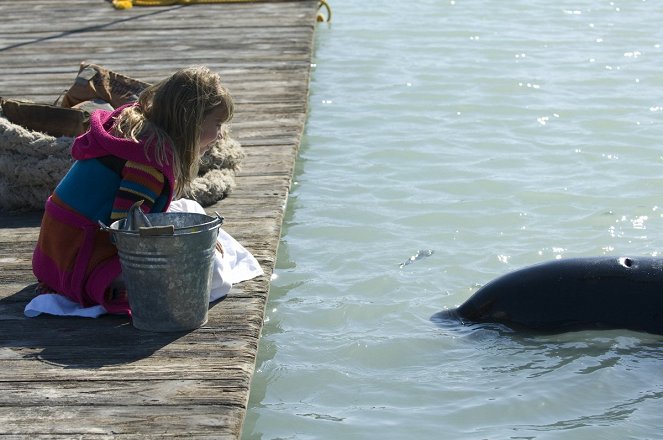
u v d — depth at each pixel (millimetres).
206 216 5234
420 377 5629
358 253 7477
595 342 5988
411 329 6219
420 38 14719
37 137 7387
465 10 16531
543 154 9695
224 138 7992
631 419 5148
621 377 5582
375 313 6477
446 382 5562
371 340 6082
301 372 5707
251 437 5031
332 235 7848
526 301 6133
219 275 5703
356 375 5672
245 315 5535
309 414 5254
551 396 5383
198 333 5320
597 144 9930
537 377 5598
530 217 8125
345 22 15891
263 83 11109
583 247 7461
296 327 6297
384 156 9719
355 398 5418
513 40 14430
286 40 13211
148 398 4652
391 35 14953
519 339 6055
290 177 8195
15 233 7027
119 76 7871
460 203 8477
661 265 6168
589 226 7883
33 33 14070
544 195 8609
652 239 7574
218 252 5824
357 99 11703
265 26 14102
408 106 11391
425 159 9625
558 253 7367
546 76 12492
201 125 5242
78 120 7434
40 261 5578
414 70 12945
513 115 10977
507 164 9438
